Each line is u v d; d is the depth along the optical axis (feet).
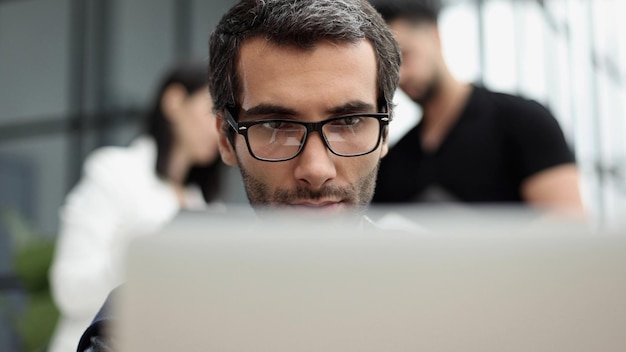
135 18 16.40
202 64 6.97
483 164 6.43
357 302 1.76
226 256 1.75
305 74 2.91
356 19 3.00
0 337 12.86
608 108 11.78
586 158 11.62
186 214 4.42
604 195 11.59
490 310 1.75
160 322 1.74
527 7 11.81
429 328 1.75
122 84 16.39
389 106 3.15
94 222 6.51
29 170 16.58
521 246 1.75
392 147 6.66
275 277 1.75
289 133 2.94
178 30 15.84
